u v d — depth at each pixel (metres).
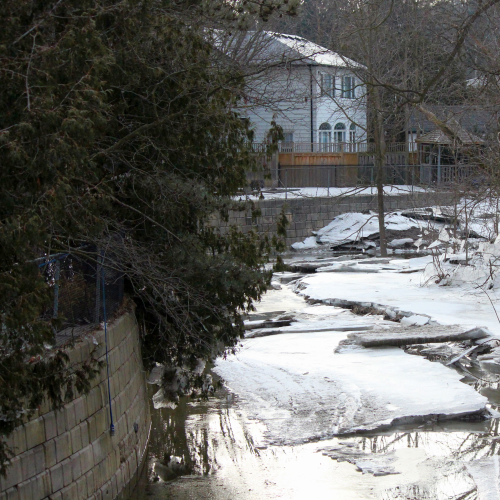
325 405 12.97
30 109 6.04
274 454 10.95
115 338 9.70
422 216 40.28
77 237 8.60
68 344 7.97
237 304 11.48
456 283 24.50
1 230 5.58
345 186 49.06
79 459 8.05
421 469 10.23
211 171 11.39
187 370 12.88
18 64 6.46
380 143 35.62
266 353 16.94
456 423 12.18
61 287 8.46
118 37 9.41
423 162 48.22
